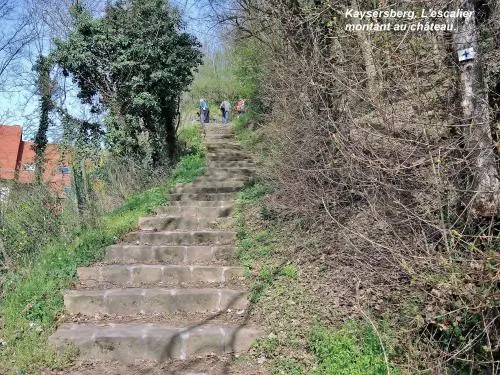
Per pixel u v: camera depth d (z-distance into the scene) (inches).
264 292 192.9
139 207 320.5
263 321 175.0
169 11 515.2
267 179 316.5
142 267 216.7
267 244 239.6
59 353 159.2
